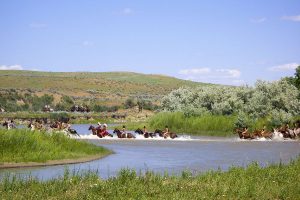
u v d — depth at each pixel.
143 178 18.45
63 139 31.69
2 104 109.12
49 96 125.12
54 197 15.05
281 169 21.61
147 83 196.25
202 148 39.81
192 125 58.94
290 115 57.09
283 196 16.05
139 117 93.56
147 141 47.03
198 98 66.06
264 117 59.03
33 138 28.61
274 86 62.72
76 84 167.75
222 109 61.66
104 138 50.25
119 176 18.73
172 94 73.88
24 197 15.00
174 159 31.12
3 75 168.75
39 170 23.75
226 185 17.27
